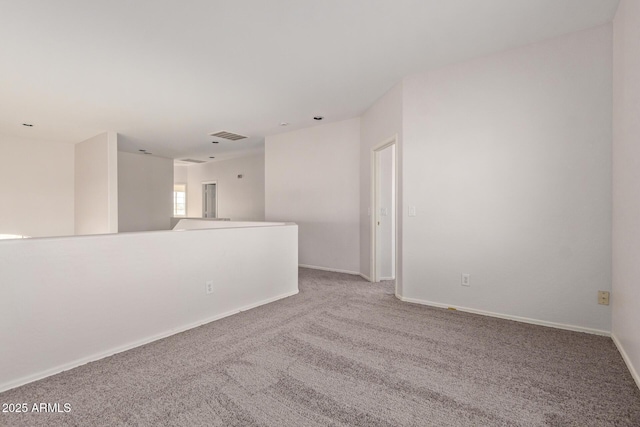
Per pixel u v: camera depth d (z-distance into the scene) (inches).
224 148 290.2
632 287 78.1
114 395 66.9
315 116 192.9
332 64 124.9
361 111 183.3
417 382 72.6
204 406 63.4
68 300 78.3
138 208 317.4
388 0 86.0
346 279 180.7
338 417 60.4
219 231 116.4
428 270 132.3
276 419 59.6
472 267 122.6
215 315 114.2
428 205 131.8
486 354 86.7
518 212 113.5
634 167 77.0
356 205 195.6
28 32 99.3
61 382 71.9
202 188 390.0
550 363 81.8
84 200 252.2
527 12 92.2
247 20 94.5
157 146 281.4
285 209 233.1
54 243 76.2
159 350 88.8
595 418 60.4
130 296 90.7
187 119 198.1
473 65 121.0
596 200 100.8
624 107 85.5
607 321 99.8
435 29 100.9
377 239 174.2
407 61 122.8
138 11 89.2
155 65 123.7
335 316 117.6
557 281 107.3
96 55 115.0
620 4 87.8
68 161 262.2
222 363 81.0
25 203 240.1
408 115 136.3
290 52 115.0
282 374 75.8
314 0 85.4
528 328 106.2
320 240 213.6
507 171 115.2
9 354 69.2
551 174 107.7
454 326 107.7
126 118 193.8
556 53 106.0
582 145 102.7
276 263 140.9
